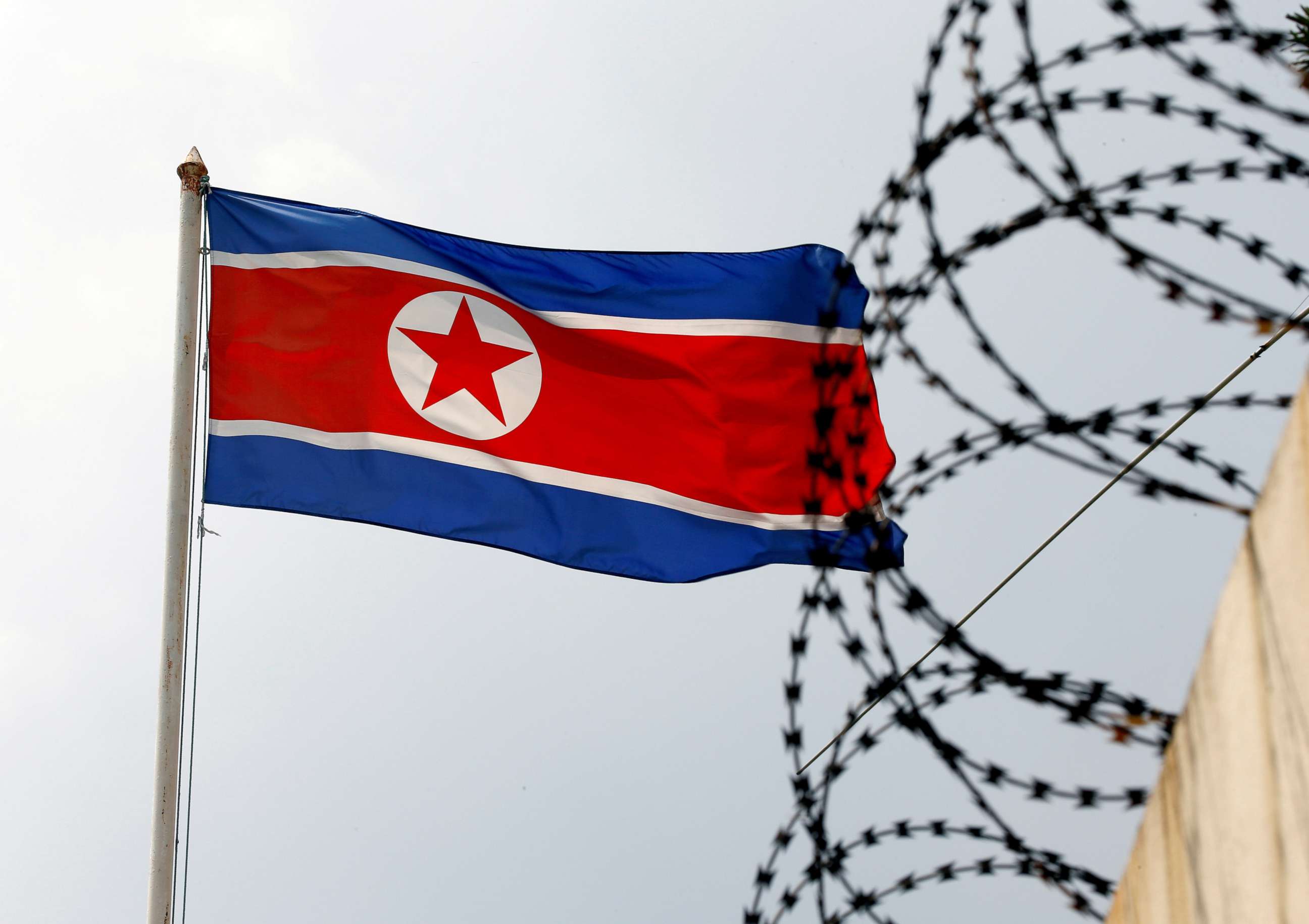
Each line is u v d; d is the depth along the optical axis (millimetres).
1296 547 3775
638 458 10711
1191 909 4477
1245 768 4082
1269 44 5184
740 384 10836
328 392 10375
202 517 9680
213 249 10492
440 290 10766
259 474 10109
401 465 10352
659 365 10867
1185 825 4539
